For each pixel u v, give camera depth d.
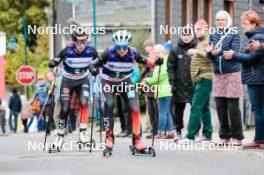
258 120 26.23
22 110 50.22
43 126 48.75
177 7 51.72
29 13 107.38
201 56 28.30
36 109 49.69
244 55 25.62
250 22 25.81
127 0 69.44
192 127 28.67
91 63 25.41
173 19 52.22
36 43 90.88
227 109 27.66
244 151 25.83
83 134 27.92
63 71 27.83
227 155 24.81
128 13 69.38
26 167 22.41
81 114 27.97
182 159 23.91
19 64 88.44
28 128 50.50
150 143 29.69
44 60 89.25
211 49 27.02
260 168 21.78
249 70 25.95
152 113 33.47
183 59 31.17
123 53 24.98
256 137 26.44
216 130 37.97
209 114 29.31
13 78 87.75
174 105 31.47
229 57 25.92
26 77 54.81
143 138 33.03
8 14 107.44
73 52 27.50
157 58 25.62
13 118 57.62
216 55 27.05
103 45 67.19
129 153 25.78
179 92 31.14
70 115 41.00
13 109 52.69
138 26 66.81
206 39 28.67
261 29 25.84
